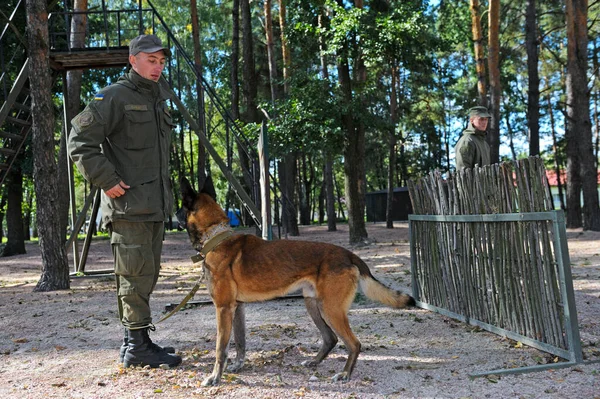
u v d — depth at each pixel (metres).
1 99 16.64
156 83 4.29
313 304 4.29
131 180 4.09
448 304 5.92
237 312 4.17
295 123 14.94
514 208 4.59
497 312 4.97
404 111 29.20
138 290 4.19
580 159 17.48
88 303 7.42
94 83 23.14
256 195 9.12
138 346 4.25
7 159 9.98
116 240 4.12
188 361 4.41
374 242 16.27
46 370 4.27
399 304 4.09
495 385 3.63
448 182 5.65
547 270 4.21
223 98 31.19
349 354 3.89
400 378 3.85
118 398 3.52
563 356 4.09
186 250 18.30
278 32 25.52
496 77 16.75
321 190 43.44
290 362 4.35
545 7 24.34
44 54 8.75
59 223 9.00
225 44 30.86
